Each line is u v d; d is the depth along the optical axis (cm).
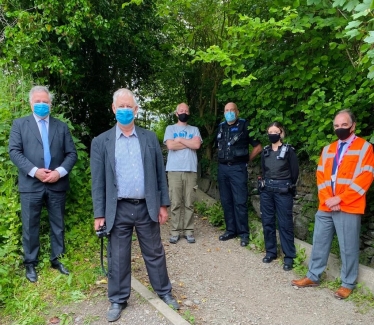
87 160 509
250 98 559
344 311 338
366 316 328
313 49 452
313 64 455
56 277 362
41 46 525
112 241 315
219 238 523
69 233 448
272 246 452
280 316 330
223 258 461
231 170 503
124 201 312
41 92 365
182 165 506
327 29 427
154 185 318
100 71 740
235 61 467
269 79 529
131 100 306
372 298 351
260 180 455
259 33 414
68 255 416
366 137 405
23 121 369
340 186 357
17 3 512
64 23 527
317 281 386
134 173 310
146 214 319
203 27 650
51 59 515
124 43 711
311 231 483
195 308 339
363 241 446
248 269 431
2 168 409
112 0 604
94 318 305
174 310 324
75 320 304
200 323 313
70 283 353
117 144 311
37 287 352
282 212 433
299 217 525
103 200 314
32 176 357
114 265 313
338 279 388
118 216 312
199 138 519
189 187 509
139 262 429
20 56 503
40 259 393
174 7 575
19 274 371
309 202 516
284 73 480
